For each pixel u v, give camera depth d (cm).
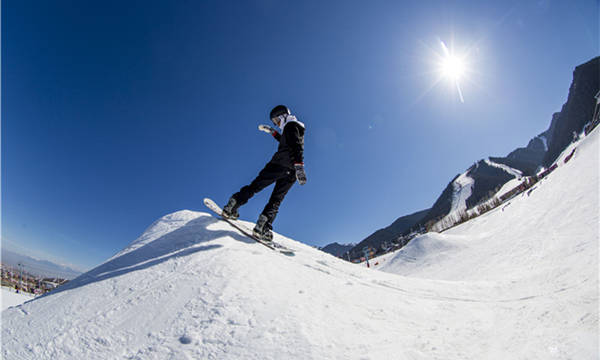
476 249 1520
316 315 153
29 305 163
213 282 167
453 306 206
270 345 125
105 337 132
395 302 195
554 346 131
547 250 677
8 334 137
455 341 145
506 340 145
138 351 124
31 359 121
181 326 136
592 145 1706
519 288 288
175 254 204
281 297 164
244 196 296
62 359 121
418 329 158
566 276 303
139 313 146
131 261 207
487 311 198
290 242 349
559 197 1225
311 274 214
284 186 303
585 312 164
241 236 266
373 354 126
